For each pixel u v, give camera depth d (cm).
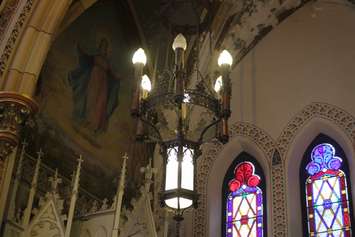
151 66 1493
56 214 1059
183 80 859
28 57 1070
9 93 1014
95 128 1330
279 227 1382
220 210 1492
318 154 1465
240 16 1551
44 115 1190
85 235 1113
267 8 1552
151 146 1508
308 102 1494
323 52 1538
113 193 1338
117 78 1439
